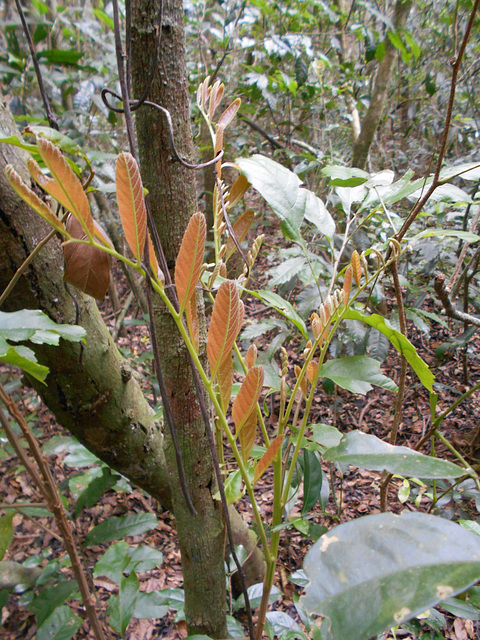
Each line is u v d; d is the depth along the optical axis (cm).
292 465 43
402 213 162
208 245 158
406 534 25
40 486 39
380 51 159
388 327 40
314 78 174
